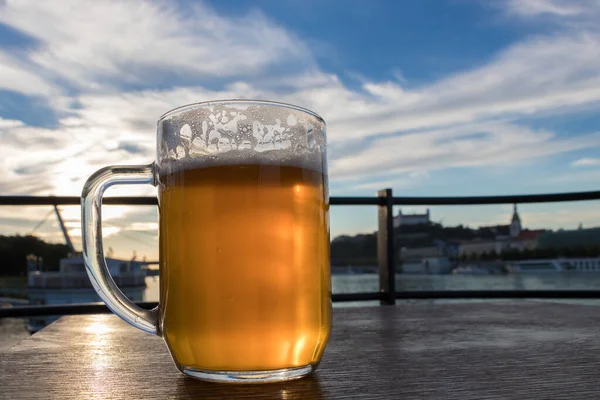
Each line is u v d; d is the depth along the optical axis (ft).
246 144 1.56
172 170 1.65
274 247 1.53
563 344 2.16
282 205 1.56
